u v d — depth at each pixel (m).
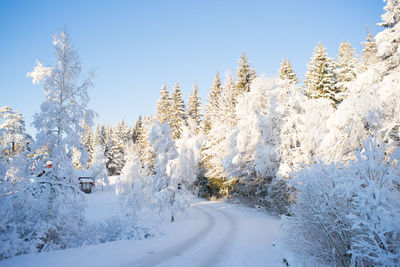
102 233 12.85
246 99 23.14
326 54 28.47
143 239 11.52
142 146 48.59
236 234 12.17
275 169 17.56
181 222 17.03
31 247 9.70
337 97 23.77
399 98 8.19
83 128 12.92
